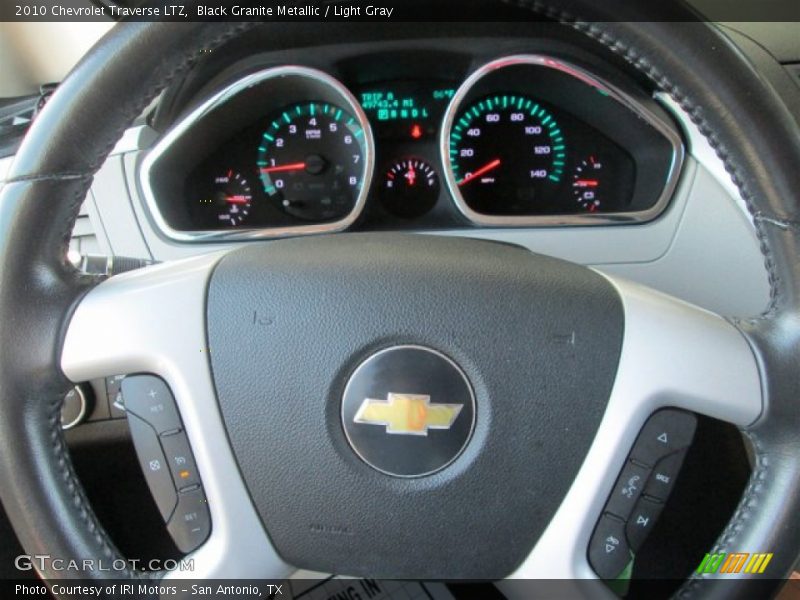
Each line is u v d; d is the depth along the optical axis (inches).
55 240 28.9
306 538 31.0
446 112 60.2
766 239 28.7
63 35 69.5
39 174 27.6
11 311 28.2
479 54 58.1
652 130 57.2
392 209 63.9
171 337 30.4
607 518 30.3
